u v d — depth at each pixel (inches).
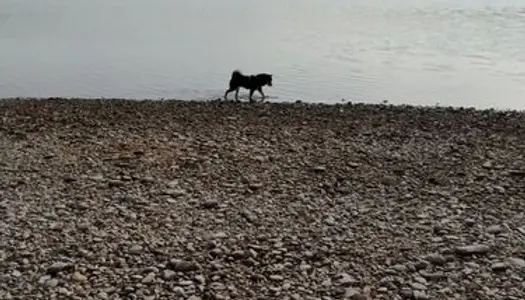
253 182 519.5
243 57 1387.8
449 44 1540.4
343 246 388.5
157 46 1572.3
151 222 426.9
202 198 478.0
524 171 551.5
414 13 2236.7
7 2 2751.0
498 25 1891.0
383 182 521.3
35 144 647.8
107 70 1267.2
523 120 807.1
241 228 417.7
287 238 399.5
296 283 339.6
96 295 323.0
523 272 351.9
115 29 1927.9
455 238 399.2
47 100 967.0
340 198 481.7
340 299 321.7
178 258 368.5
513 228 418.6
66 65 1321.4
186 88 1099.3
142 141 663.1
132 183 513.7
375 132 719.7
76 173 542.0
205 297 324.2
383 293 328.5
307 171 553.6
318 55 1395.2
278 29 1875.0
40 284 334.6
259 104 930.1
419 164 579.5
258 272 352.8
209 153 612.4
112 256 369.4
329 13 2284.7
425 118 816.3
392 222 430.6
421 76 1193.4
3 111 851.4
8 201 466.3
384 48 1486.2
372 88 1091.3
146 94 1057.5
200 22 2105.1
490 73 1222.9
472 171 556.7
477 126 763.4
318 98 1014.4
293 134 706.2
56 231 406.6
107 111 857.5
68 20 2165.4
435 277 346.0
